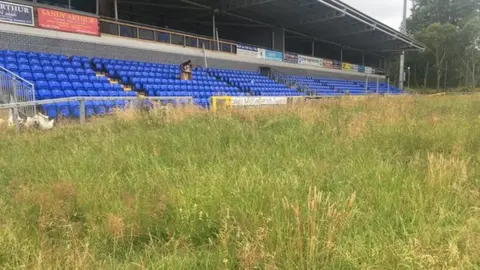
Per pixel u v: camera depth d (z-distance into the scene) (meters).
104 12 26.28
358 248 2.55
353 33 41.53
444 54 61.00
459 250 2.54
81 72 17.27
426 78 64.19
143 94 17.91
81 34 19.12
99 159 5.22
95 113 11.07
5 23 16.14
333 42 47.22
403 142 5.80
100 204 3.68
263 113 9.66
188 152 5.38
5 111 9.91
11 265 2.60
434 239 2.68
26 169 5.18
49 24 17.73
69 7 19.22
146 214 3.37
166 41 24.30
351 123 7.21
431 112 10.55
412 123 7.16
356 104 12.67
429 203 3.29
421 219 2.93
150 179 4.21
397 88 51.53
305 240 2.62
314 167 4.29
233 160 4.77
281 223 2.82
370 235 2.74
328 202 3.09
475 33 60.31
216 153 5.22
